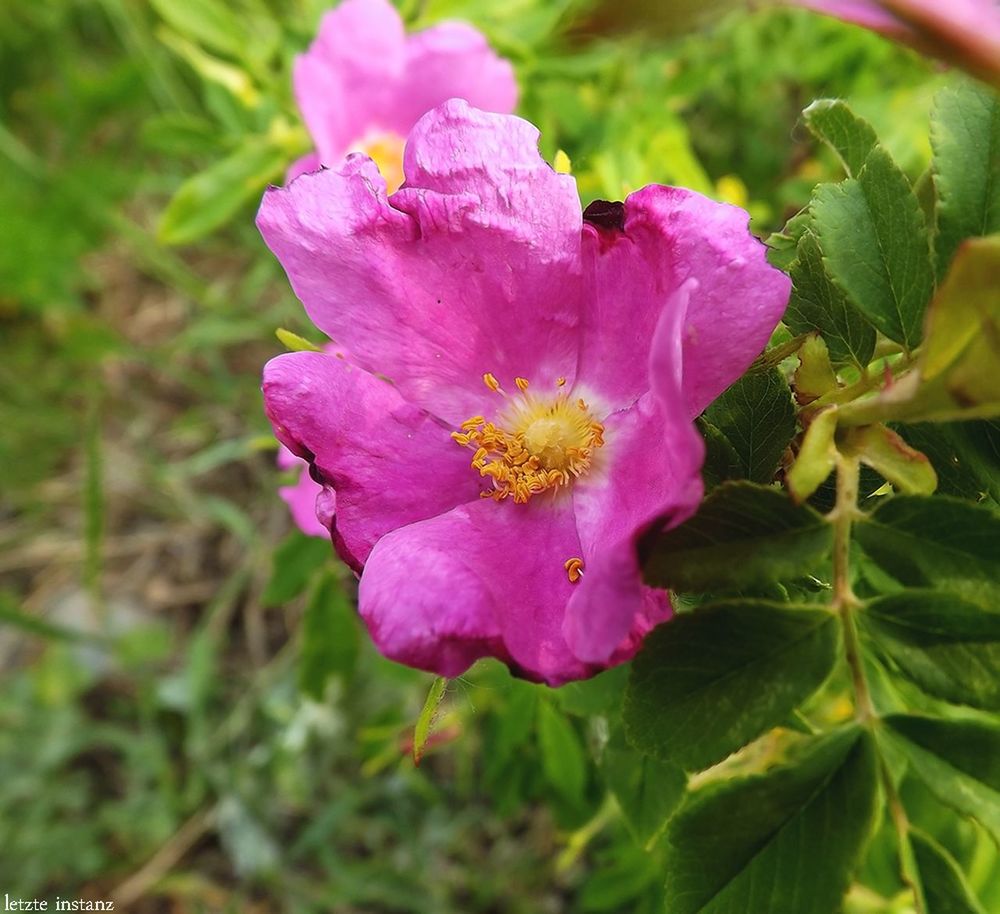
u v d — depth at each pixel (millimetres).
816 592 84
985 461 73
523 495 89
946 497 65
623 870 169
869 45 193
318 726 242
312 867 253
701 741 67
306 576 147
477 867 247
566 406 90
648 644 68
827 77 202
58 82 297
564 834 179
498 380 90
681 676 68
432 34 138
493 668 112
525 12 166
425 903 239
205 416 296
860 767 70
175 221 161
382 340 85
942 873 69
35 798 251
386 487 87
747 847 70
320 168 83
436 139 80
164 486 288
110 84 258
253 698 257
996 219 70
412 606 71
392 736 178
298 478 131
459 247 83
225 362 303
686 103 202
